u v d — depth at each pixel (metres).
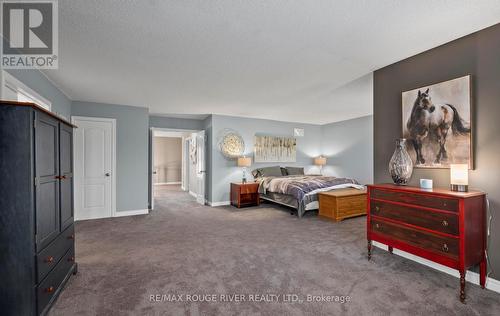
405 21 1.95
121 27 2.03
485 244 2.07
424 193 2.12
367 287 2.12
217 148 6.04
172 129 6.32
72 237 2.33
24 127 1.61
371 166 6.17
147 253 2.90
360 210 4.66
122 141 4.88
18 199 1.60
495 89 2.03
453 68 2.29
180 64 2.83
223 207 5.75
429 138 2.46
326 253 2.89
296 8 1.78
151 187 5.49
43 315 1.71
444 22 1.97
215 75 3.21
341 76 3.26
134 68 2.94
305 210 4.71
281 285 2.15
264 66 2.90
